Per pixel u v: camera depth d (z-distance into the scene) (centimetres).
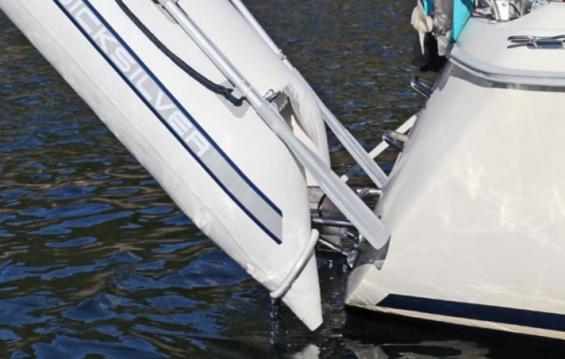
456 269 695
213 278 841
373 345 718
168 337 747
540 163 664
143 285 832
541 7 685
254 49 711
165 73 675
